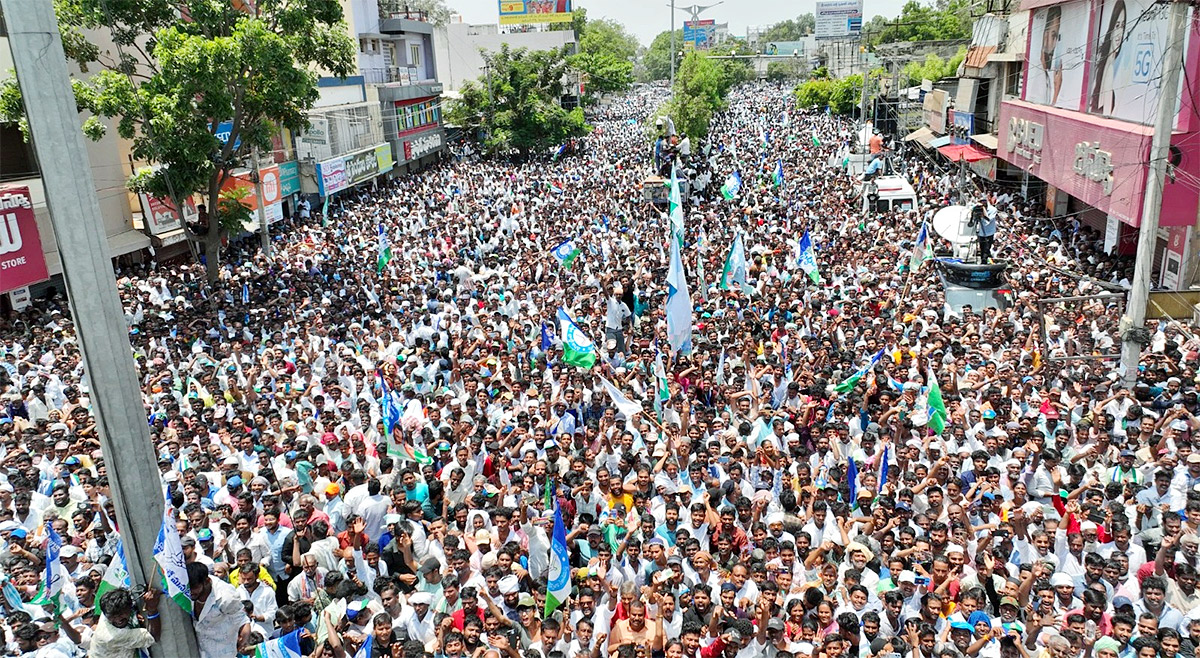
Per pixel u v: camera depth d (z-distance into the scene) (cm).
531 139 5766
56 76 464
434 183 4406
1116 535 855
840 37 9419
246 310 2005
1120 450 1070
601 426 1145
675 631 770
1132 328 1322
